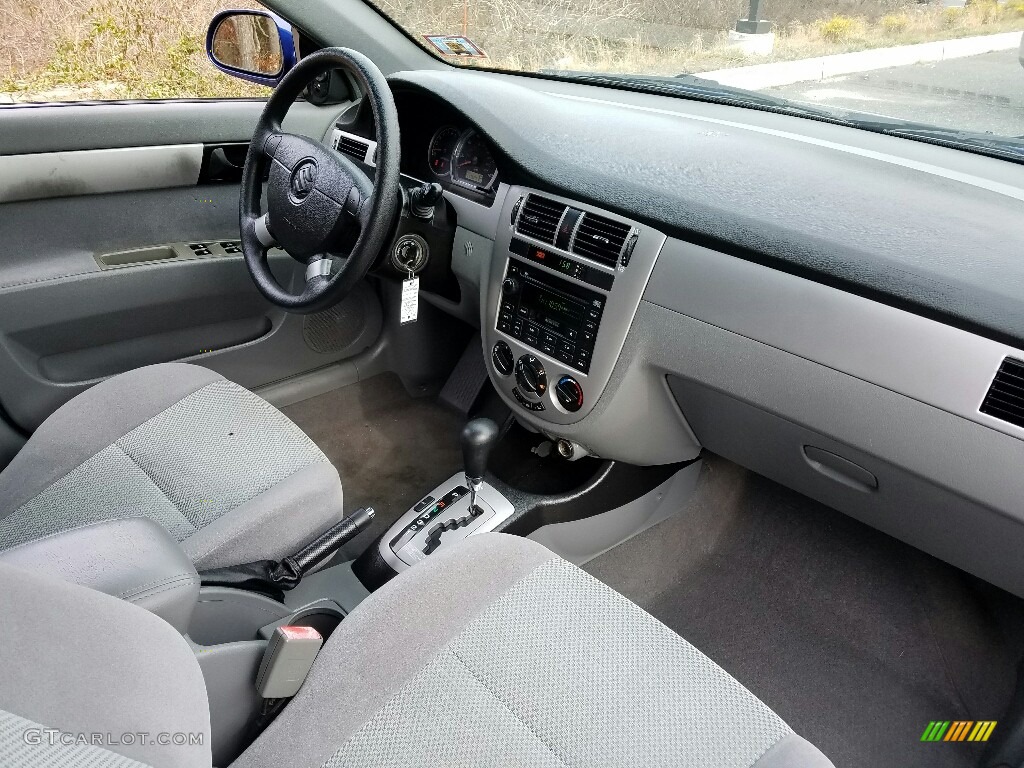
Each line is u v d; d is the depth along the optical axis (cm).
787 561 193
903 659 173
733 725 94
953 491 119
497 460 185
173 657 69
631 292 145
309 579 162
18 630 60
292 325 209
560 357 160
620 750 91
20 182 169
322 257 156
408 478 206
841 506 155
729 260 134
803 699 166
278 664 97
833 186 141
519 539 119
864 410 123
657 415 162
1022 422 108
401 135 188
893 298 117
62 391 180
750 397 137
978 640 175
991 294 109
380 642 102
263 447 138
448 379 229
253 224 169
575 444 174
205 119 190
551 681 97
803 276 126
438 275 182
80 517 124
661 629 104
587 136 167
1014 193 137
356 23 198
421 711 94
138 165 183
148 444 136
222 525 124
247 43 200
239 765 92
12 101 177
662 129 171
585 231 150
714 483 204
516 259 162
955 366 112
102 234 184
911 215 129
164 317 191
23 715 56
